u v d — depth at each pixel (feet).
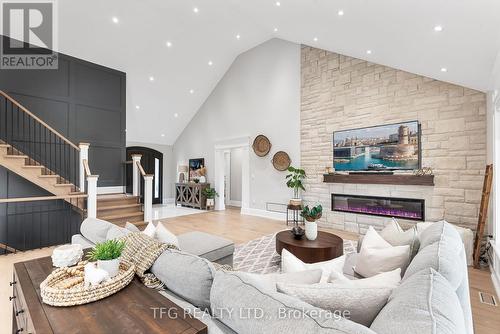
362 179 15.03
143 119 24.80
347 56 15.92
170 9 15.85
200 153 26.94
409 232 6.63
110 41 16.89
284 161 19.25
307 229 10.04
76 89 17.39
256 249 12.14
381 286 3.26
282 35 16.46
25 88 15.42
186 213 22.66
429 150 12.91
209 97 25.73
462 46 8.52
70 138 17.11
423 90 13.10
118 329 2.99
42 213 15.11
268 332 2.48
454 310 2.42
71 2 14.07
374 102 14.80
